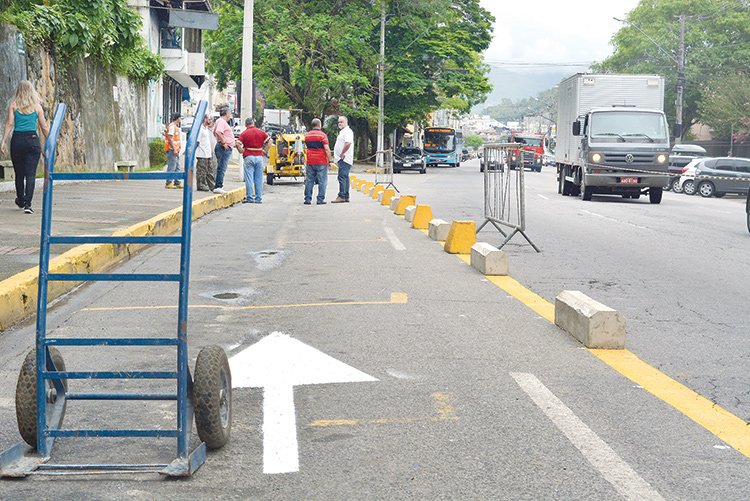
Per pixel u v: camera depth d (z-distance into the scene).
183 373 3.58
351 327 6.48
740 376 5.30
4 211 12.07
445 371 5.25
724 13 70.94
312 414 4.41
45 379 3.65
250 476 3.58
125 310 7.14
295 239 12.33
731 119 58.34
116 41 21.70
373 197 22.41
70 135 19.61
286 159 29.28
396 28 50.03
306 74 44.25
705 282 9.18
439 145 63.97
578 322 6.12
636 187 23.31
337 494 3.38
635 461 3.75
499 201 12.40
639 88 24.36
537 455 3.82
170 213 13.08
